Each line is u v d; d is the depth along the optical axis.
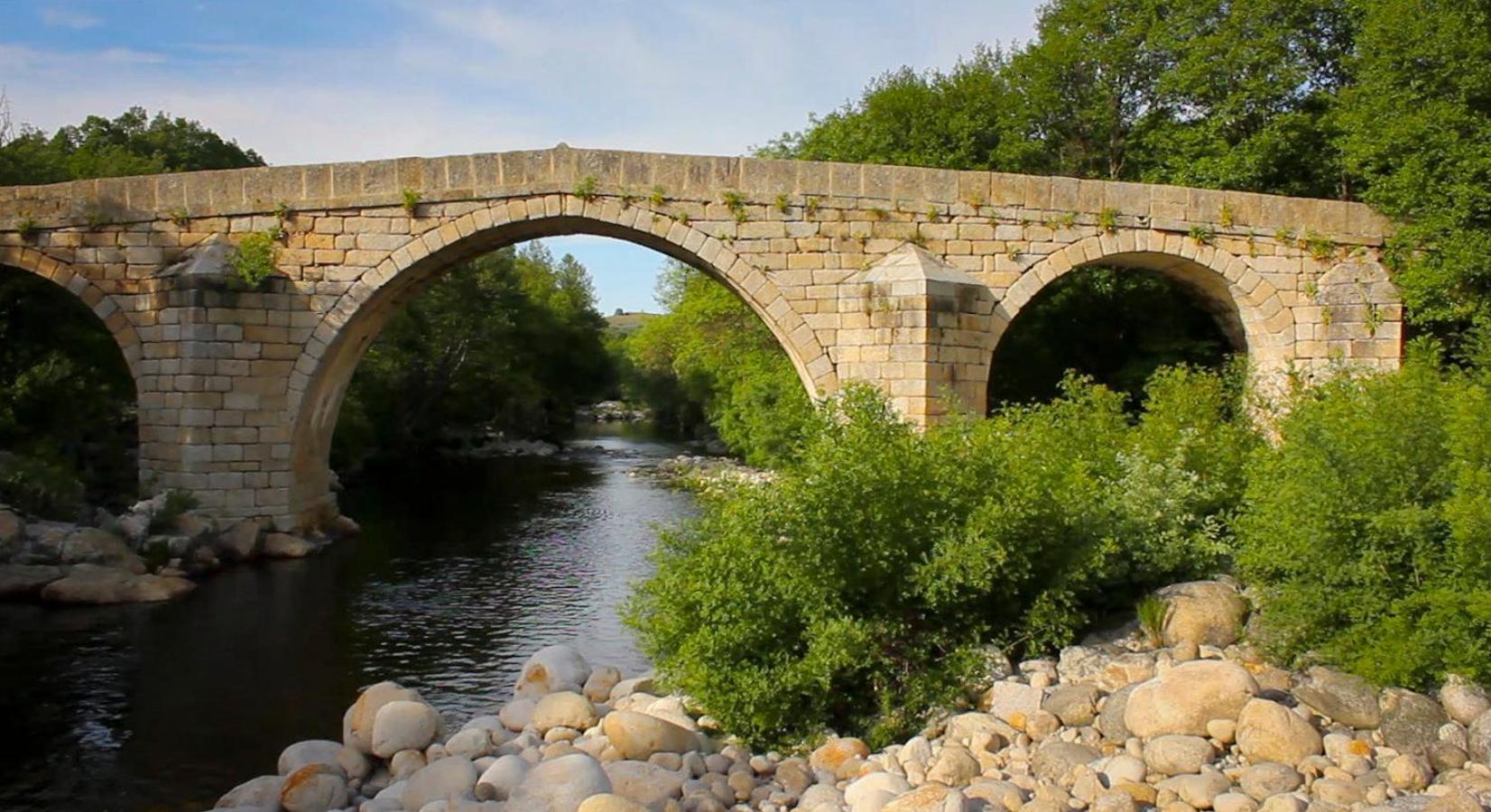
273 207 19.94
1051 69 29.16
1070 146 30.56
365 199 19.95
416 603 16.73
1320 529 9.04
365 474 36.78
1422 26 19.25
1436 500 9.00
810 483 9.60
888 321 18.97
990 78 30.11
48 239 20.16
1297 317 20.66
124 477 24.16
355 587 17.77
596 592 17.69
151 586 16.86
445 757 8.47
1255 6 25.50
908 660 9.64
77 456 24.20
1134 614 10.70
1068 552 10.17
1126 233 20.09
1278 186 25.77
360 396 37.59
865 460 9.58
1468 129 19.27
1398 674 8.15
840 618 9.26
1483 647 8.18
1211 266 20.41
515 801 7.34
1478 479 8.41
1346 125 21.02
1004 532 9.60
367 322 21.39
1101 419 13.77
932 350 18.77
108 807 9.30
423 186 19.94
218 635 14.66
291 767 8.93
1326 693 8.16
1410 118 19.36
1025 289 19.83
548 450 51.28
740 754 8.75
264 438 20.02
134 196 20.11
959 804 6.57
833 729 9.45
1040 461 10.86
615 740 8.62
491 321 46.28
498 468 41.44
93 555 17.27
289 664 13.41
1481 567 8.27
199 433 19.53
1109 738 8.09
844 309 19.55
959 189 19.77
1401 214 20.44
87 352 25.20
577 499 31.02
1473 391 9.37
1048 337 26.80
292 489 20.67
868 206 19.64
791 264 19.69
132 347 20.08
